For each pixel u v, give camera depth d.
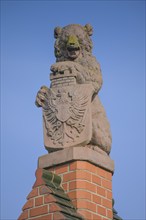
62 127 9.42
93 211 8.95
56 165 9.33
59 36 10.86
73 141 9.30
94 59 10.57
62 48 10.67
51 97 9.70
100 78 10.37
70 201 8.89
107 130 10.20
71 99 9.50
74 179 9.00
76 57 10.48
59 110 9.52
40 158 9.57
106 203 9.37
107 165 9.64
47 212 8.50
